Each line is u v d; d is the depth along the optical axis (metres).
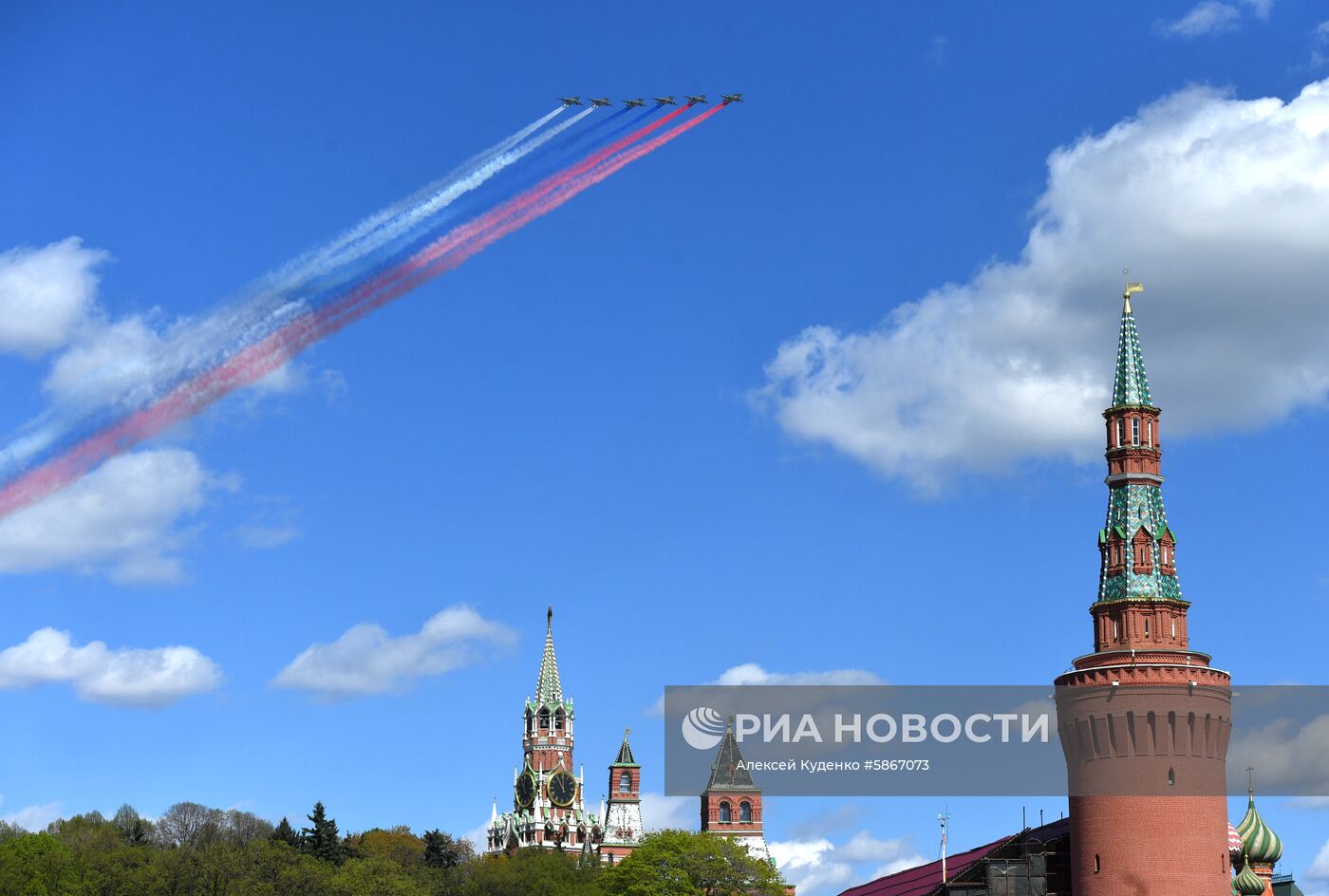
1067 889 153.75
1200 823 143.88
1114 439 153.38
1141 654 147.12
